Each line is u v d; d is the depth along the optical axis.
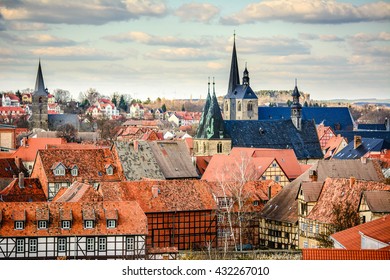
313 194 173.50
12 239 146.12
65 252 148.12
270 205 190.50
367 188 164.50
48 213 149.00
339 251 107.19
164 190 183.62
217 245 185.25
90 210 150.75
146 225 151.50
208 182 193.00
